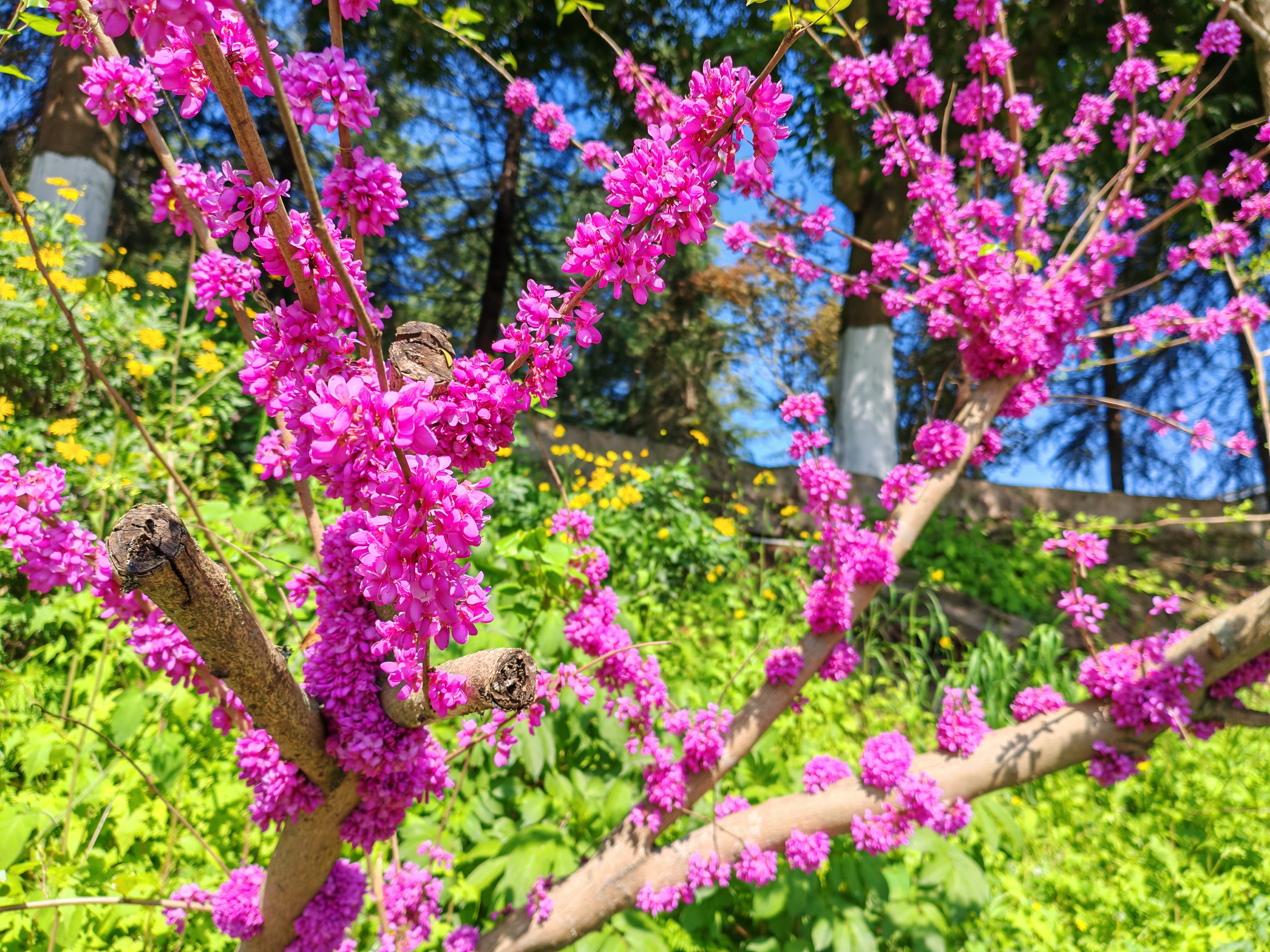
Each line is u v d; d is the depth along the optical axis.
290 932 1.48
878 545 2.39
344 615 1.23
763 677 4.21
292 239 0.88
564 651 2.98
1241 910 3.09
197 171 1.34
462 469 1.02
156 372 4.23
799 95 6.46
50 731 2.57
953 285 2.59
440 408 0.91
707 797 3.02
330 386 0.74
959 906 2.74
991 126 4.46
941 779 2.36
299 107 0.84
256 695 1.08
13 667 3.03
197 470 3.76
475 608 0.86
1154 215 7.18
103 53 1.10
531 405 1.04
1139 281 10.59
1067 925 3.06
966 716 2.45
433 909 1.90
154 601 0.95
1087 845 3.70
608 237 0.91
